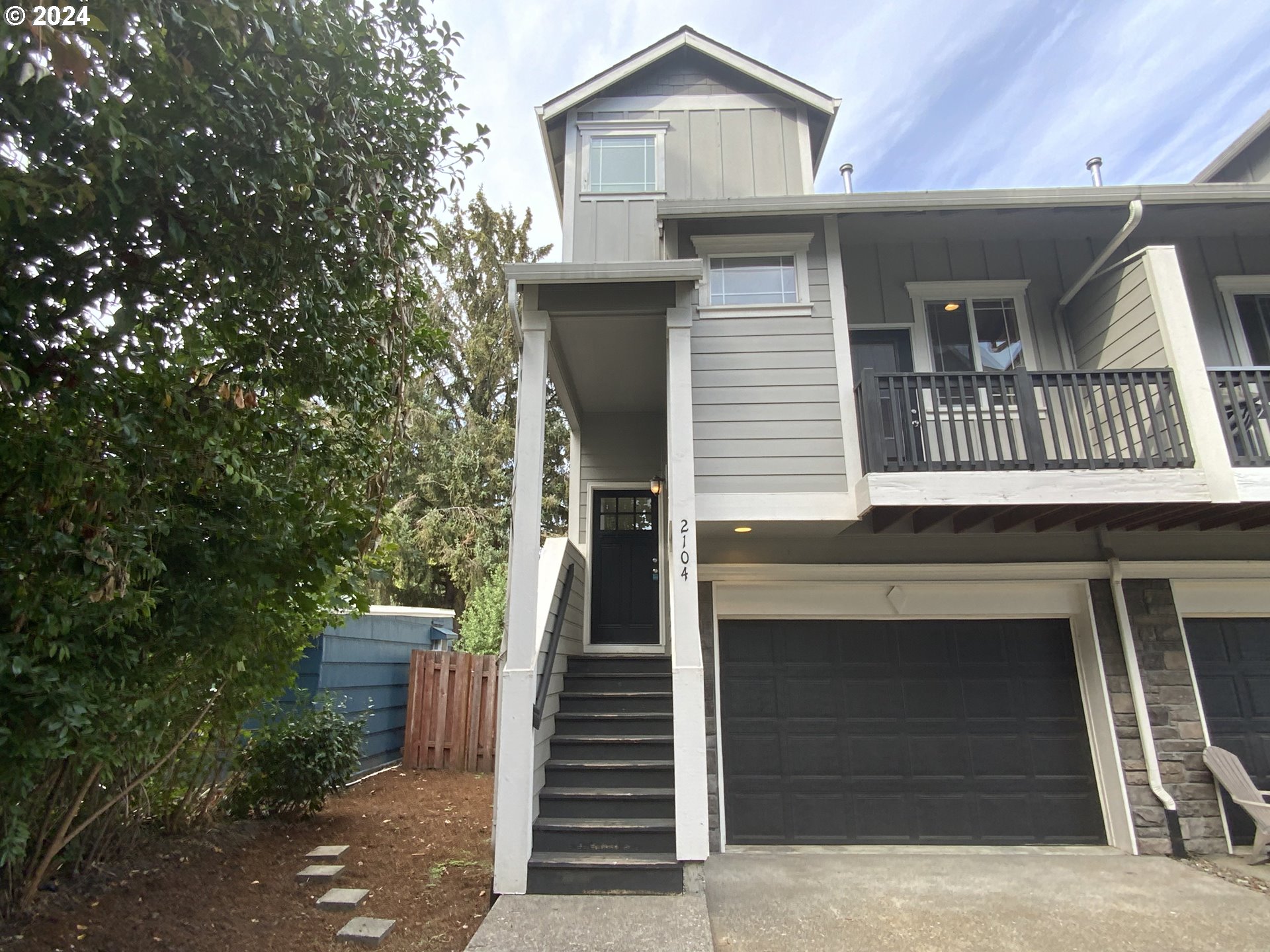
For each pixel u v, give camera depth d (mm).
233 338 3438
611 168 7832
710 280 6484
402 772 8930
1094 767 6285
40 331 2764
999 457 5457
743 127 8023
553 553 6773
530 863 4578
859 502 5555
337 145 3363
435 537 16953
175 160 2760
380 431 4457
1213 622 6516
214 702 4715
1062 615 6547
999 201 6172
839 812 6254
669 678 6621
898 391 5793
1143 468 5344
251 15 2828
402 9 3682
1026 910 4648
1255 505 5375
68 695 3041
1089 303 6711
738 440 5934
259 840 5512
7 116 2488
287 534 3908
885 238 7090
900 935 4262
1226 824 5902
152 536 3484
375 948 3891
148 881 4387
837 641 6633
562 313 5676
